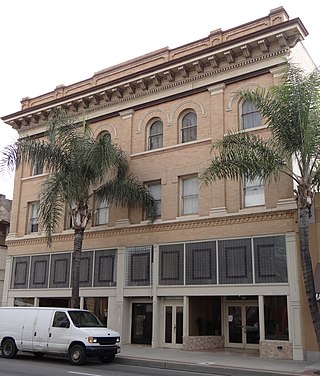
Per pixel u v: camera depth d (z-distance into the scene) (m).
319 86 15.18
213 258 19.72
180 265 20.59
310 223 17.50
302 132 14.76
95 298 23.28
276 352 17.23
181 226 20.91
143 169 22.88
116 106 24.73
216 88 21.34
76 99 25.77
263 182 19.31
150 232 21.81
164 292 20.72
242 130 19.84
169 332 20.62
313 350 16.53
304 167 15.39
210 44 22.42
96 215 24.28
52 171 20.42
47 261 25.66
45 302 25.59
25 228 27.36
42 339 16.27
